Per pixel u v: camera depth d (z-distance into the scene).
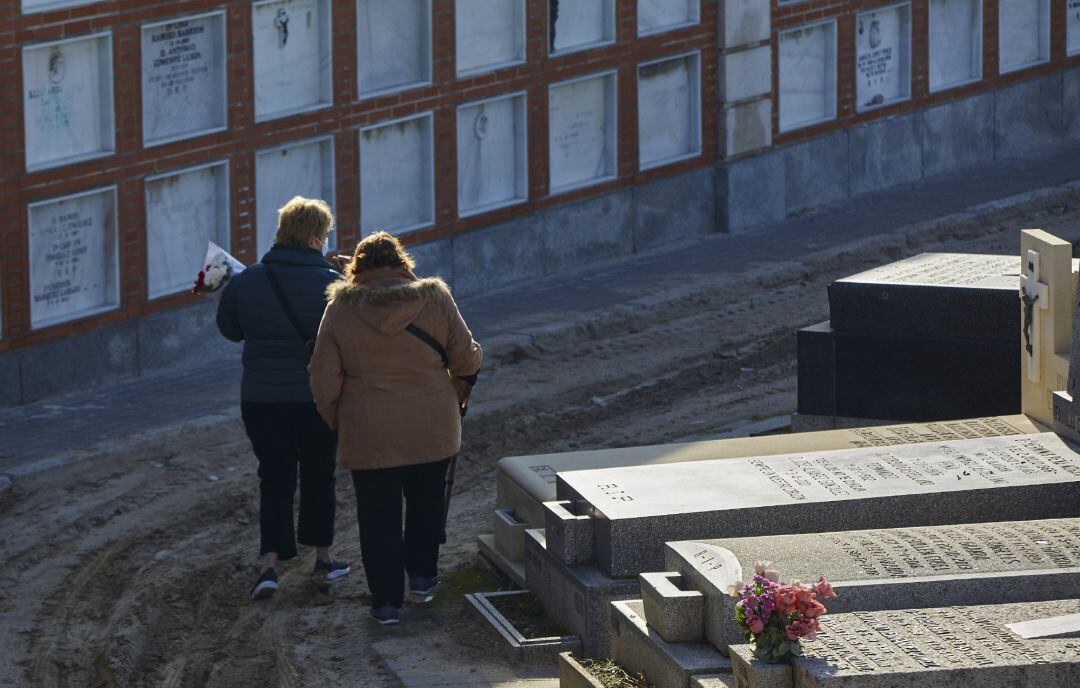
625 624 7.77
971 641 6.62
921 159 21.05
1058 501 8.64
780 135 19.41
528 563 9.27
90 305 14.12
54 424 13.11
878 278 11.62
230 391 13.97
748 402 13.63
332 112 15.53
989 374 11.20
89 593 10.09
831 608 7.24
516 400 13.84
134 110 14.10
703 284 16.92
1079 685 6.39
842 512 8.43
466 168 16.81
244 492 11.78
